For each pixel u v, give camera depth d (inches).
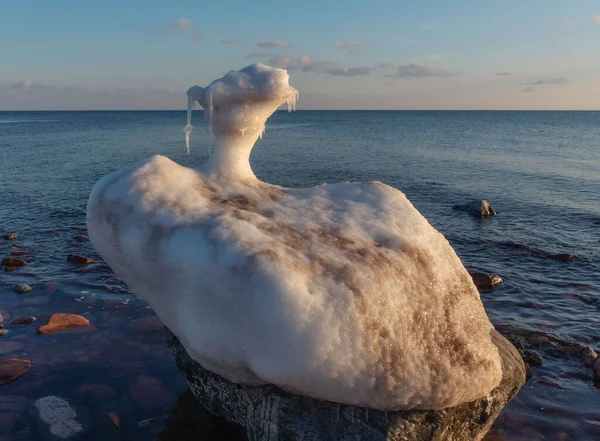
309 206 130.7
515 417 156.9
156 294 115.8
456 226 460.4
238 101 130.4
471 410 123.0
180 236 108.9
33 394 160.4
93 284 267.4
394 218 129.8
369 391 106.1
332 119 4468.5
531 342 210.8
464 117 5472.4
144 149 1280.8
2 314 225.8
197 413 150.6
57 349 191.3
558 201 596.4
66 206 528.7
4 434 140.2
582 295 278.7
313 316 98.1
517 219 494.6
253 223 115.3
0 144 1453.0
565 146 1480.1
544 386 176.7
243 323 101.3
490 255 365.7
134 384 167.3
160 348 193.3
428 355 111.9
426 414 115.4
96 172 821.9
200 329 107.8
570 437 148.7
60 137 1802.4
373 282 107.3
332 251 112.0
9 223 446.0
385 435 110.3
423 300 115.5
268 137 1813.5
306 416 111.9
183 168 131.1
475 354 119.3
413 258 120.0
